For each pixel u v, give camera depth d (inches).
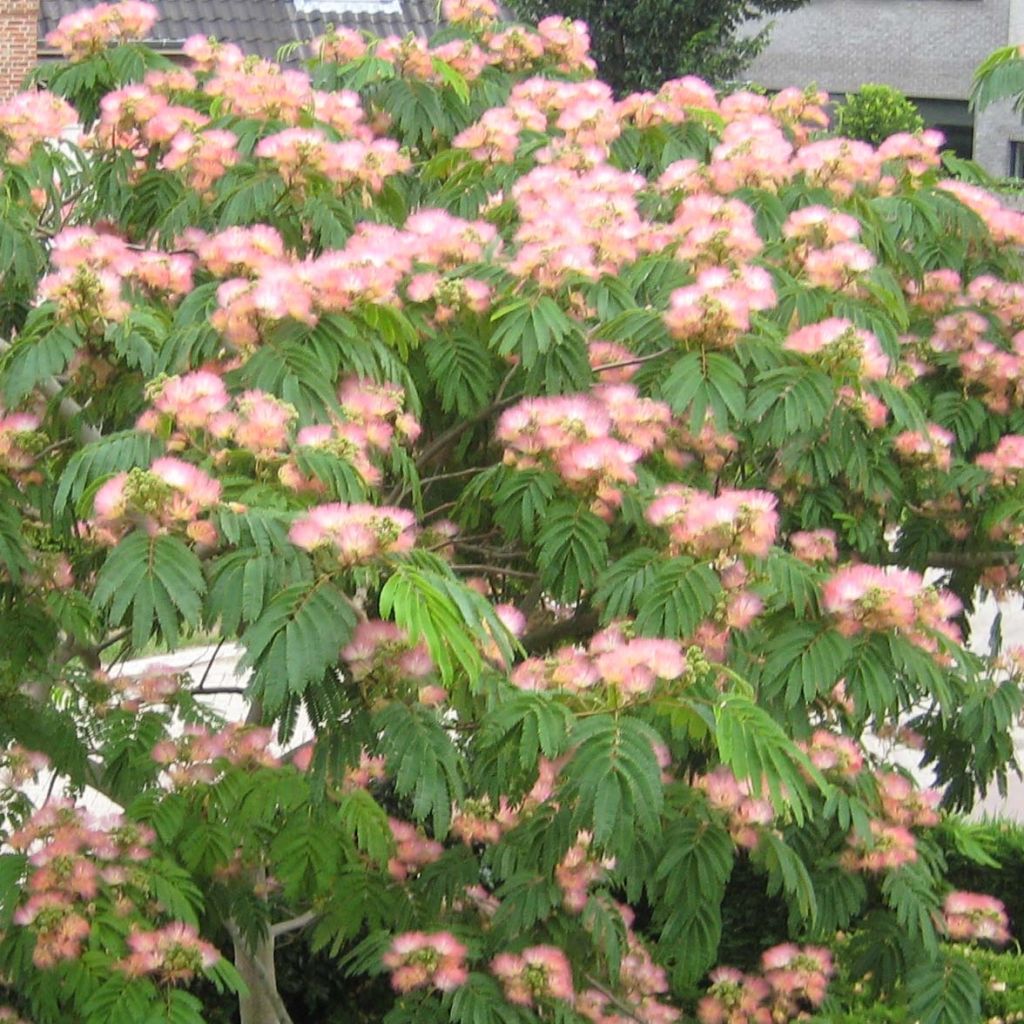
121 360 170.4
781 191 222.5
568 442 169.5
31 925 164.9
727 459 199.8
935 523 225.5
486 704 150.2
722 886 170.9
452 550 197.2
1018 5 1172.5
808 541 197.3
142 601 129.0
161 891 170.6
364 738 141.8
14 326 204.8
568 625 197.0
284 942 264.1
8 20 689.0
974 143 1182.9
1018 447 217.2
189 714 190.9
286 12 803.4
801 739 170.1
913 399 203.2
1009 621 562.9
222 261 175.9
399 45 243.0
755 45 921.5
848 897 195.8
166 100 227.3
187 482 133.1
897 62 1211.2
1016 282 244.4
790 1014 213.3
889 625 168.9
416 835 193.8
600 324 188.1
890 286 203.2
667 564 164.4
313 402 159.5
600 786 140.0
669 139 245.3
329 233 195.9
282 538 134.9
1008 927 335.6
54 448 170.6
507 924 182.2
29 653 175.0
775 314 194.2
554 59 268.2
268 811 177.0
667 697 146.5
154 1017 163.6
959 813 248.4
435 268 190.4
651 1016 204.5
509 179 226.8
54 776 190.9
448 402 184.5
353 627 133.3
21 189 198.2
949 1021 205.2
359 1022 287.4
